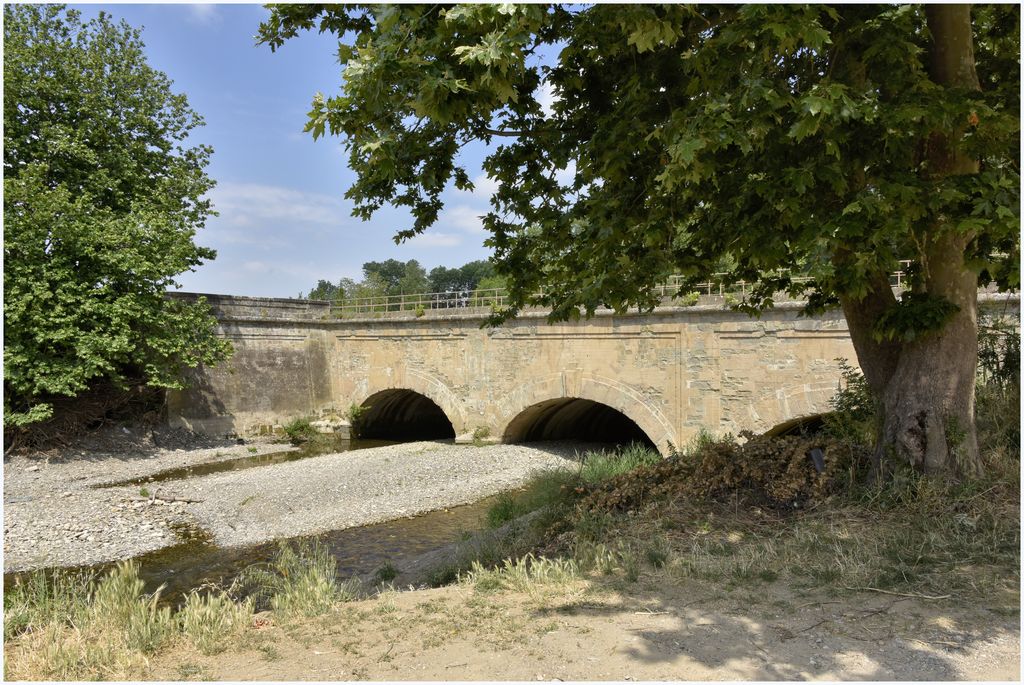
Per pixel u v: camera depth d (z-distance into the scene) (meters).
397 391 31.70
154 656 4.76
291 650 4.82
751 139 5.84
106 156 23.64
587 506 8.66
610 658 4.42
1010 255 6.17
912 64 6.23
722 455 9.03
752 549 6.56
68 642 4.89
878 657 4.33
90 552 13.80
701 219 7.50
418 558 11.70
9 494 17.98
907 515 6.93
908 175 5.66
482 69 5.30
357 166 7.52
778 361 17.08
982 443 8.55
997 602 5.14
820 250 5.46
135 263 22.03
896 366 7.95
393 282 78.50
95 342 21.05
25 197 20.12
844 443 8.66
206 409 28.08
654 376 19.89
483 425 25.77
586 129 7.62
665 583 5.90
